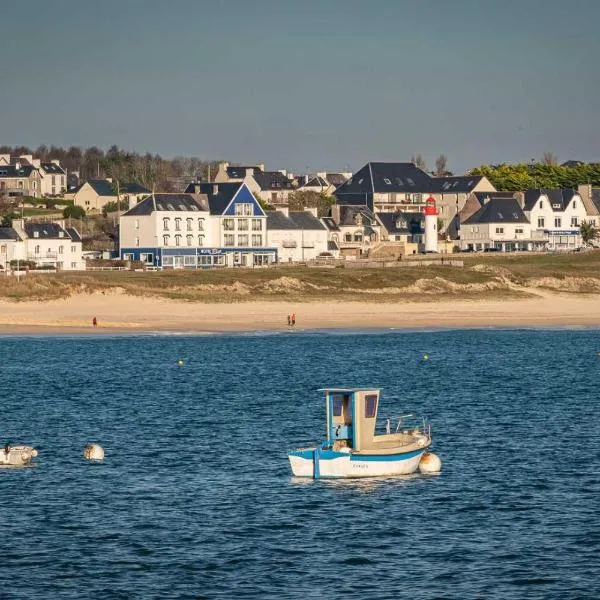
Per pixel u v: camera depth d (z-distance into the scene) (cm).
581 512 13675
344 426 15562
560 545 12388
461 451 17262
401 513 13600
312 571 11575
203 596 10900
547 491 14688
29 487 14925
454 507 13875
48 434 18800
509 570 11581
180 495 14500
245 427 19512
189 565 11756
